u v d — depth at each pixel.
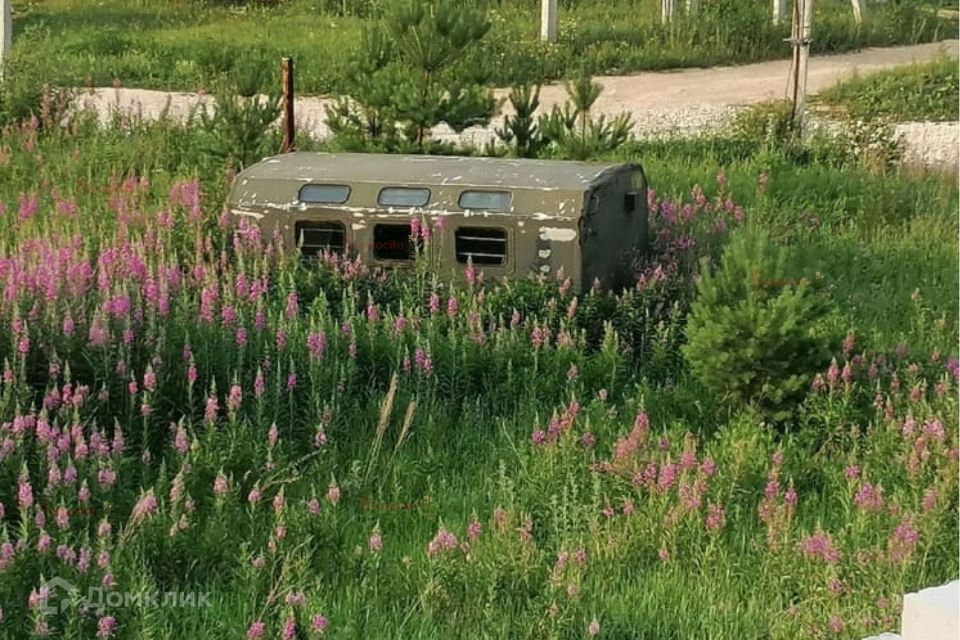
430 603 11.44
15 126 28.30
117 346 14.84
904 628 8.02
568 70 42.44
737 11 48.91
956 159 30.81
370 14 52.84
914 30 50.16
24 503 11.43
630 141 30.42
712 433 15.32
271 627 10.90
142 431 14.19
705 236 21.45
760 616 11.52
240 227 18.44
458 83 23.23
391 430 14.99
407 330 16.69
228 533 12.18
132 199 22.25
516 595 11.67
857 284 21.80
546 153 24.59
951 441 14.23
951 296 21.06
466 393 16.08
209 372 15.26
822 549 12.09
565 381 16.30
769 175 27.12
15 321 14.32
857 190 26.62
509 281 17.80
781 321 15.32
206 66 39.91
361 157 19.28
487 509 13.49
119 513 12.38
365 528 12.98
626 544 12.48
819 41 47.78
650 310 18.03
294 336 16.11
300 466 14.05
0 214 22.75
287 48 43.03
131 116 29.61
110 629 10.50
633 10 52.12
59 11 52.84
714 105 37.38
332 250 18.39
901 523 12.45
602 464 13.49
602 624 11.27
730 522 13.15
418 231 17.97
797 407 15.48
